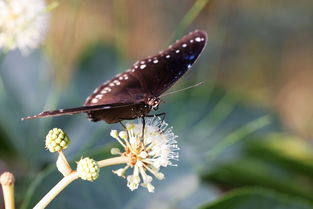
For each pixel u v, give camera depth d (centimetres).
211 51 271
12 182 181
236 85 332
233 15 323
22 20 199
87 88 220
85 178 182
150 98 188
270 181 208
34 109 210
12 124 208
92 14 267
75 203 195
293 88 346
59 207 194
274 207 196
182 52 192
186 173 203
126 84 189
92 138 204
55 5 198
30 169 205
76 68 223
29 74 212
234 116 234
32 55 214
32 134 208
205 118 224
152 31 300
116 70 227
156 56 191
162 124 187
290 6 355
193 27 277
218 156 212
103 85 188
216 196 207
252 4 345
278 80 345
